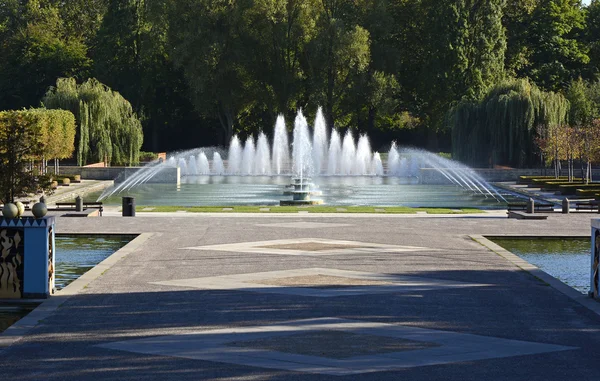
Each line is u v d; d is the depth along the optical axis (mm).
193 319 14164
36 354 11805
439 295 16625
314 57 86688
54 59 102312
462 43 88375
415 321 14062
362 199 48000
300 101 93938
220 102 93000
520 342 12594
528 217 34156
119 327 13539
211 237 26938
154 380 10469
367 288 17406
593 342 12625
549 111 69000
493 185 61750
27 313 15219
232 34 88750
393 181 66938
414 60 97500
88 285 17719
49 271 16578
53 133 55094
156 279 18500
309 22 88562
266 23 88625
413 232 28844
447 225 31438
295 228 29938
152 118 102312
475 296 16547
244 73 92812
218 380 10453
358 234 28078
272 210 38406
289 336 12898
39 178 25094
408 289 17328
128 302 15750
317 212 37438
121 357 11609
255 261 21438
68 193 48438
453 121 72688
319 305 15461
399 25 97812
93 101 69375
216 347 12188
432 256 22609
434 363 11289
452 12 88500
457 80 88625
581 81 85625
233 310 14961
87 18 121125
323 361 11375
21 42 104375
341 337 12852
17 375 10734
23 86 102750
